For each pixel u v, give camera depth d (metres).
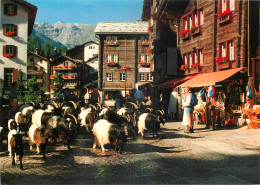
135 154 5.98
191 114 9.49
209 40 15.37
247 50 12.48
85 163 5.27
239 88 12.22
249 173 4.55
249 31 12.41
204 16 15.91
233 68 13.13
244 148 6.64
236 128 10.32
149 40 20.22
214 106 10.80
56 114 7.64
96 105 9.96
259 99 11.86
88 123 8.90
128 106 8.60
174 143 7.31
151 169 4.78
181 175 4.41
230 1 13.32
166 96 16.00
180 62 19.48
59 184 4.08
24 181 4.21
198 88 14.34
